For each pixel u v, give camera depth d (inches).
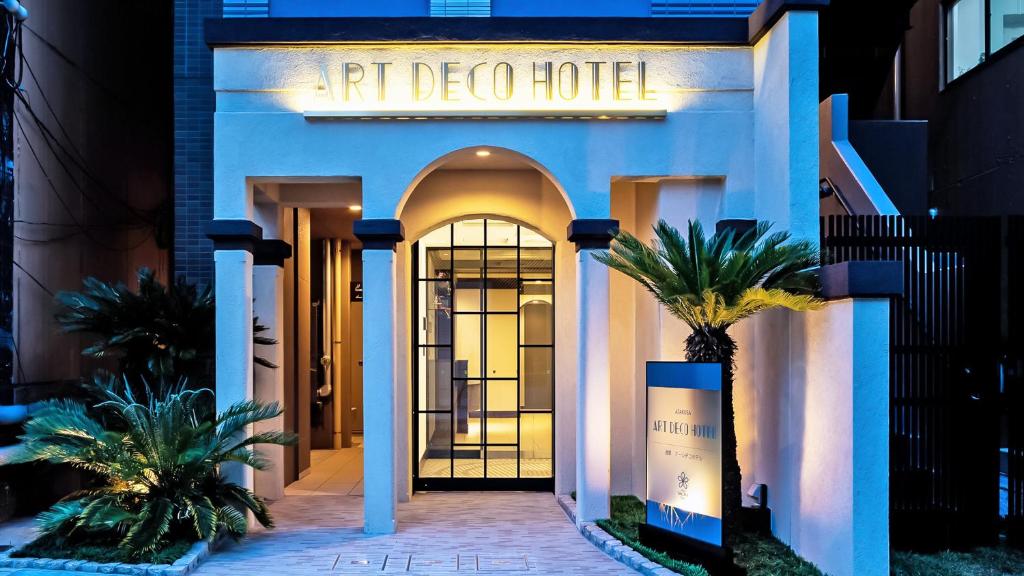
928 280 318.7
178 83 426.9
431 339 434.3
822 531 281.6
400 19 338.3
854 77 522.9
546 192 418.3
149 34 554.9
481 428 432.5
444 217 418.3
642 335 391.9
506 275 435.2
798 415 301.3
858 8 506.6
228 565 289.6
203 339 374.0
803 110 312.3
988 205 508.7
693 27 343.9
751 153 346.3
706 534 280.2
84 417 316.2
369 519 337.7
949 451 316.5
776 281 296.0
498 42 340.2
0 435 369.7
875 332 262.8
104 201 484.7
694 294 295.7
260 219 407.8
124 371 373.1
